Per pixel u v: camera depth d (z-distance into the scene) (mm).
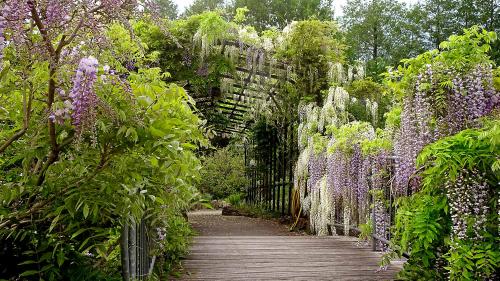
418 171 3531
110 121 1622
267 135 10438
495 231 2801
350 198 6027
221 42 7633
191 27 7531
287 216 9422
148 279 3150
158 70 3664
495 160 2666
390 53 20266
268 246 5344
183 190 2340
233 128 14039
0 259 1981
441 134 3322
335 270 4199
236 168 14047
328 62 8023
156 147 1734
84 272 2020
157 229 3514
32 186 1729
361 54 21016
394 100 4520
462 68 3361
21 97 1716
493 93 3352
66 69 1546
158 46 7219
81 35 1585
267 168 10688
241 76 8438
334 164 6184
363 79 8156
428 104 3365
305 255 4844
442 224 3184
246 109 11734
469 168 2707
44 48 1531
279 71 8102
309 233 7688
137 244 2734
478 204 2801
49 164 1685
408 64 3752
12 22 1414
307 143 7660
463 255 2713
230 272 4090
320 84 7969
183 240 4516
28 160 1724
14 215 1743
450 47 3469
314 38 7820
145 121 1701
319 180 6898
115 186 1745
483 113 3295
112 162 1771
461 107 3289
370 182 5641
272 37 8164
